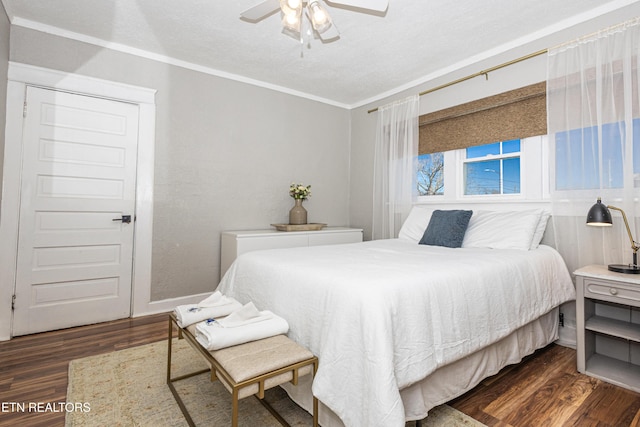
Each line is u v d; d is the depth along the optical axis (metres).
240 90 3.56
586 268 2.09
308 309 1.51
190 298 3.26
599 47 2.24
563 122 2.42
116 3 2.30
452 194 3.29
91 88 2.76
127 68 2.93
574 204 2.36
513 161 2.87
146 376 1.90
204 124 3.34
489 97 2.90
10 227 2.46
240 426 1.48
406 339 1.31
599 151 2.23
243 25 2.57
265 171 3.75
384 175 3.86
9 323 2.46
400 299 1.34
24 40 2.51
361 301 1.29
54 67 2.62
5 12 2.35
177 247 3.19
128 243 2.95
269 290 1.79
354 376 1.25
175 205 3.18
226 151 3.48
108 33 2.71
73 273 2.71
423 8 2.32
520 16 2.42
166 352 2.22
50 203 2.62
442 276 1.56
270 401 1.68
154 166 3.06
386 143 3.87
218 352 1.31
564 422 1.51
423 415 1.38
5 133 2.44
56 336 2.50
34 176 2.56
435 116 3.35
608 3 2.24
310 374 1.50
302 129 4.05
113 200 2.88
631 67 2.12
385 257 2.04
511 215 2.57
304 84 3.78
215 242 3.41
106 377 1.88
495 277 1.77
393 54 3.02
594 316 2.17
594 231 2.27
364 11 2.35
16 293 2.50
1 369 1.97
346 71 3.41
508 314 1.78
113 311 2.88
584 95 2.31
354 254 2.19
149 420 1.51
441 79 3.33
